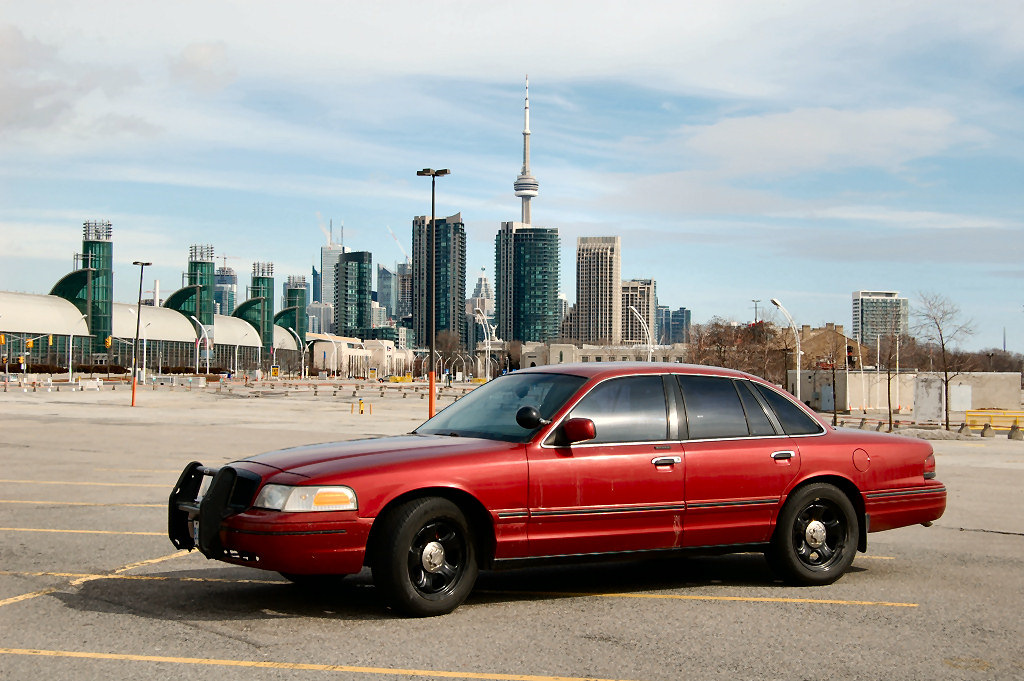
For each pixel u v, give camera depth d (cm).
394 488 643
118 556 891
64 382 9525
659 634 623
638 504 717
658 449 734
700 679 530
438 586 670
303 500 626
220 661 552
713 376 795
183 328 16675
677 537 736
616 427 732
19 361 12169
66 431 2820
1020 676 542
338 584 774
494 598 728
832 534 801
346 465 650
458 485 658
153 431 2880
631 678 529
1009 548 984
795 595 747
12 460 1881
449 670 539
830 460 799
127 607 688
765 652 584
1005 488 1623
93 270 14600
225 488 659
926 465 853
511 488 675
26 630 621
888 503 823
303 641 596
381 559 643
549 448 698
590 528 704
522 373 821
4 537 994
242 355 18750
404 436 770
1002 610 701
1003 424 4284
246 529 629
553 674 534
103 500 1287
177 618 655
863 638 620
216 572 820
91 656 562
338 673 531
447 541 667
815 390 6688
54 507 1218
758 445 775
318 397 7081
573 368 782
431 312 3744
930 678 537
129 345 15212
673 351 16488
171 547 938
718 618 670
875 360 12406
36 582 775
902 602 724
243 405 5397
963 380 6400
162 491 1388
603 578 816
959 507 1347
